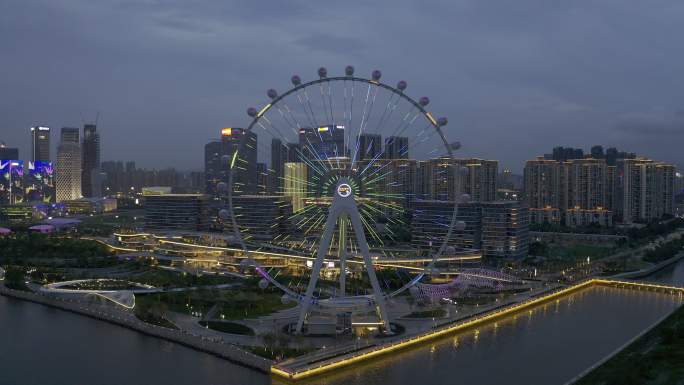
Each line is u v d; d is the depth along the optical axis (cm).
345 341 18762
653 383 14762
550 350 18975
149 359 17838
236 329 19950
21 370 17100
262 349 17712
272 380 16000
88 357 18100
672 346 18050
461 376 16512
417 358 18038
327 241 19612
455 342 19825
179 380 16125
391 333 19612
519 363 17675
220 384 15762
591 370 16212
